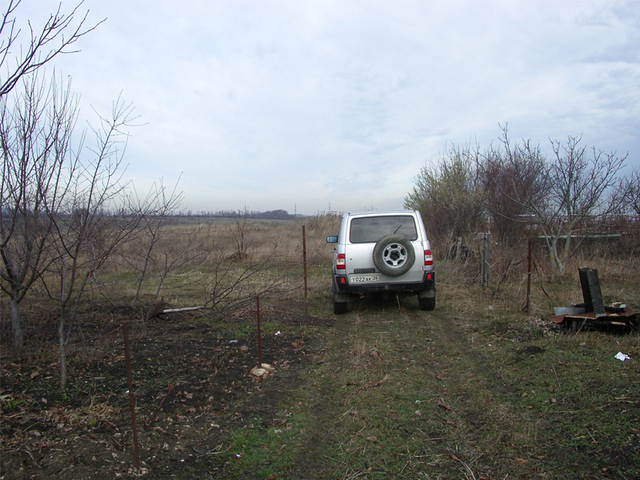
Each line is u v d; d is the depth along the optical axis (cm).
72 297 746
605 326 527
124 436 330
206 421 362
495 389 409
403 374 459
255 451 315
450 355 514
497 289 817
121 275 1029
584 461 279
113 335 585
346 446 323
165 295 861
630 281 863
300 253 1422
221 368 479
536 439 314
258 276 1087
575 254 1055
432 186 1611
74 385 421
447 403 385
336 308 743
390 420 358
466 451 307
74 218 428
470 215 1435
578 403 355
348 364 494
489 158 1441
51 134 429
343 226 751
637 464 265
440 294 865
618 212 1065
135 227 486
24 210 429
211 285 970
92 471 281
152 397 402
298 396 412
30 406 372
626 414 323
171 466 294
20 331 491
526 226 1257
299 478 285
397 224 747
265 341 584
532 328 571
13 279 471
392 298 852
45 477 271
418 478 280
